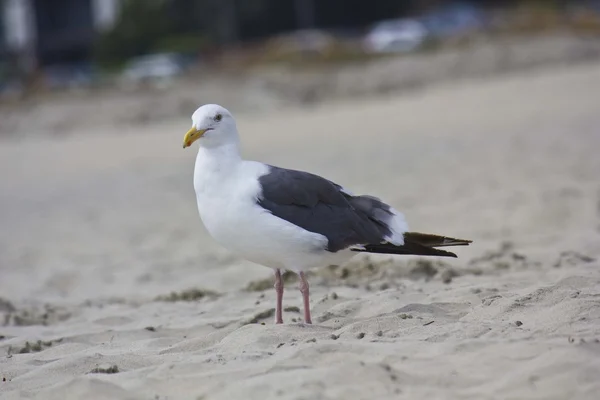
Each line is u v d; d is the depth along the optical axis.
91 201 21.06
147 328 8.92
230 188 7.99
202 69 57.34
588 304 7.54
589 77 37.28
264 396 5.92
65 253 15.38
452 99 36.59
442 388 5.96
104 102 46.88
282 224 7.79
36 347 8.59
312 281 10.59
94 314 10.17
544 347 6.44
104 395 6.22
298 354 6.62
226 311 9.54
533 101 31.62
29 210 20.69
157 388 6.31
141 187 22.41
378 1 82.75
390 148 24.39
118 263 14.04
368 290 9.95
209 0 76.31
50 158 31.61
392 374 6.12
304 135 30.56
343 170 20.98
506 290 8.95
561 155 19.64
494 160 20.00
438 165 20.22
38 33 89.12
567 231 12.63
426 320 7.79
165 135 36.03
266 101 44.94
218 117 8.07
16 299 11.66
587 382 5.79
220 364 6.73
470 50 51.03
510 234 12.95
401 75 47.81
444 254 8.05
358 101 43.41
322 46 57.31
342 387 5.96
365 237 8.02
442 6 81.25
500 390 5.84
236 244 8.05
